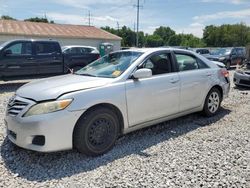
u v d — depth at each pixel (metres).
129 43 73.62
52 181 3.21
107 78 4.20
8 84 10.97
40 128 3.44
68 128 3.57
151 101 4.46
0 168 3.53
